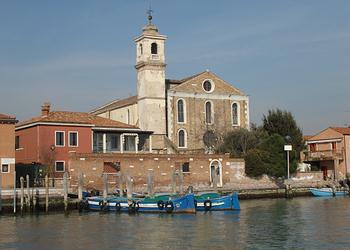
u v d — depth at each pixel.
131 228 36.34
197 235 32.97
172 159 61.41
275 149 68.88
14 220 41.22
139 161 59.34
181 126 79.38
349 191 67.44
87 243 30.88
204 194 49.91
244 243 30.00
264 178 67.81
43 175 56.28
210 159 64.06
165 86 79.38
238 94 83.69
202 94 81.12
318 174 72.56
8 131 51.81
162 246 29.53
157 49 78.94
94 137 63.06
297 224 37.44
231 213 45.00
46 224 38.72
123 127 64.56
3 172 51.28
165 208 44.94
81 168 55.81
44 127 58.62
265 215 43.31
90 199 47.38
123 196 50.56
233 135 78.06
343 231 33.88
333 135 79.62
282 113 85.62
